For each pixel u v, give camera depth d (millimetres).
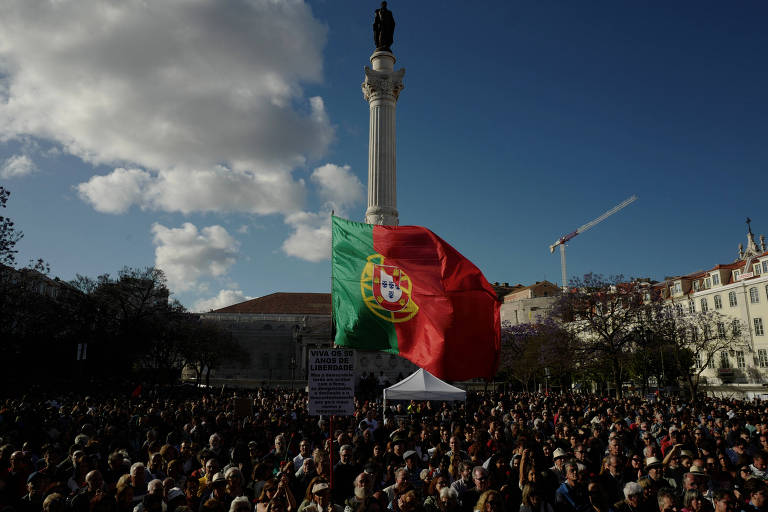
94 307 59625
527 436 10641
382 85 36000
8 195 37531
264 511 6992
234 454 10875
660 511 6668
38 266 44625
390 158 35281
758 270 60000
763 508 6934
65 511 6594
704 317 60906
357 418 19734
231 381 97875
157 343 69125
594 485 7145
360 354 93875
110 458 9477
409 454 9477
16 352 49000
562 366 54781
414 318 12094
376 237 12680
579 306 47219
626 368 59469
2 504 7484
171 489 7582
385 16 38156
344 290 12445
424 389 17812
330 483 8164
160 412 20484
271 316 128125
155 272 65250
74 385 52344
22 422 15578
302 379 108188
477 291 12273
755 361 58531
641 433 14203
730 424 16062
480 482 7562
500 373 83125
